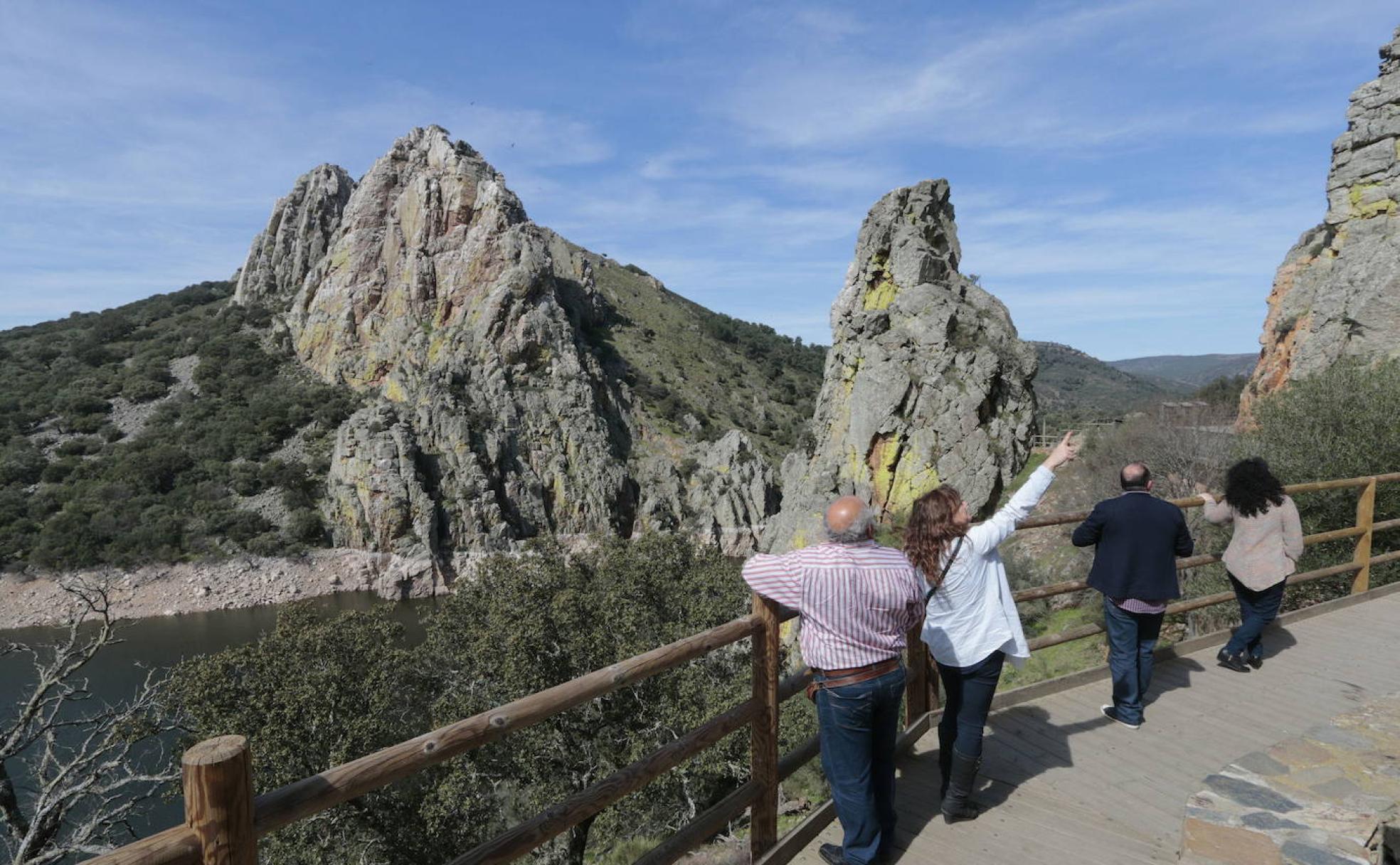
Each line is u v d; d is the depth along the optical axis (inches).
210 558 2844.5
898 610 139.8
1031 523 214.5
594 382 3919.8
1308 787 172.6
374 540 2977.4
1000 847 161.6
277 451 3412.9
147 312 4940.9
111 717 683.4
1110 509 217.6
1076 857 157.8
